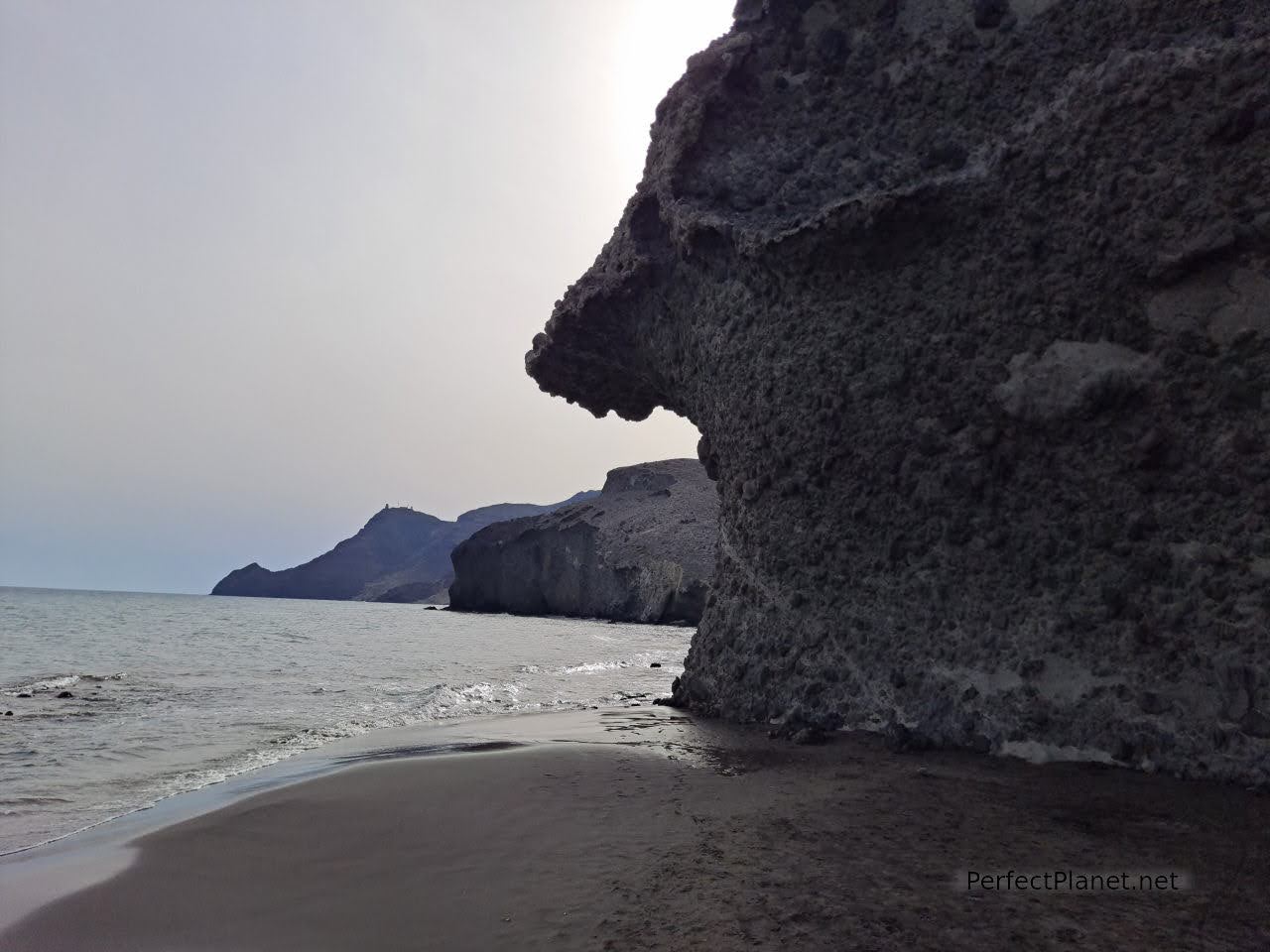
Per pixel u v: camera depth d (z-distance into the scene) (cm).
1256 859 366
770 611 782
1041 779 514
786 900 331
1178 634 525
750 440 814
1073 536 587
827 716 703
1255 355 523
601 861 400
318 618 6494
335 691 1478
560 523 7425
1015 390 617
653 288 951
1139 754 525
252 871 427
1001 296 644
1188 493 539
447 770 614
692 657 917
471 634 4234
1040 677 579
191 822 508
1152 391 560
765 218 802
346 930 348
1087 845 389
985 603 622
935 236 689
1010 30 711
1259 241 525
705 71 909
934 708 629
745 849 399
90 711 1202
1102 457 579
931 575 660
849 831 420
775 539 785
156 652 2566
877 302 720
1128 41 630
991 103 701
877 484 704
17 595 14138
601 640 3762
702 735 722
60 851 485
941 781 515
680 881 362
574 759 631
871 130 787
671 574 5909
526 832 457
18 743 923
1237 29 564
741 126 893
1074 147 609
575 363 1113
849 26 837
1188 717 511
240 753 848
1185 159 557
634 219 956
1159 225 561
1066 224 613
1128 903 320
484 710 1179
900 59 787
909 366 688
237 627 4566
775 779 546
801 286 771
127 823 548
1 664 2056
